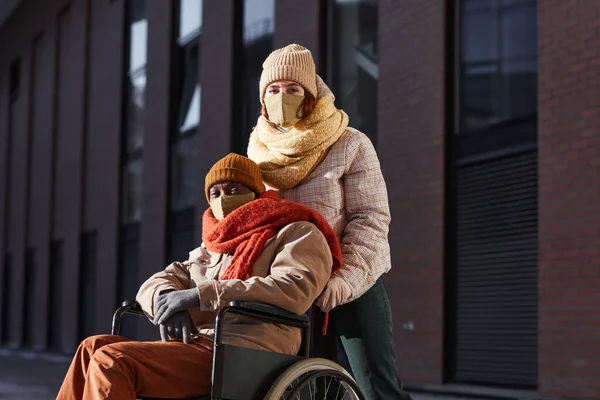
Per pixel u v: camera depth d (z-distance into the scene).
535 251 8.05
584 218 7.50
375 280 3.60
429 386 8.75
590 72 7.58
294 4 11.30
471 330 8.65
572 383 7.45
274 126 3.78
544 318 7.75
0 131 25.19
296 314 3.28
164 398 3.13
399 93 9.60
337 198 3.67
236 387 3.09
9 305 23.45
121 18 16.98
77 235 18.52
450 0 9.27
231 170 3.49
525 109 8.47
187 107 14.38
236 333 3.30
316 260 3.33
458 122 9.13
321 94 3.74
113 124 17.08
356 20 10.53
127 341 3.20
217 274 3.47
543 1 8.06
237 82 12.84
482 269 8.60
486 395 7.89
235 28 12.88
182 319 3.19
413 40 9.48
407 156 9.42
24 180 22.64
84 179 18.52
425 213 9.12
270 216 3.42
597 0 7.57
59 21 20.67
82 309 18.39
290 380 3.19
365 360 3.67
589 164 7.52
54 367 15.55
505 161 8.48
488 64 8.90
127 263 16.44
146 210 15.12
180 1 14.86
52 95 20.72
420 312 9.08
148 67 15.42
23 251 22.36
